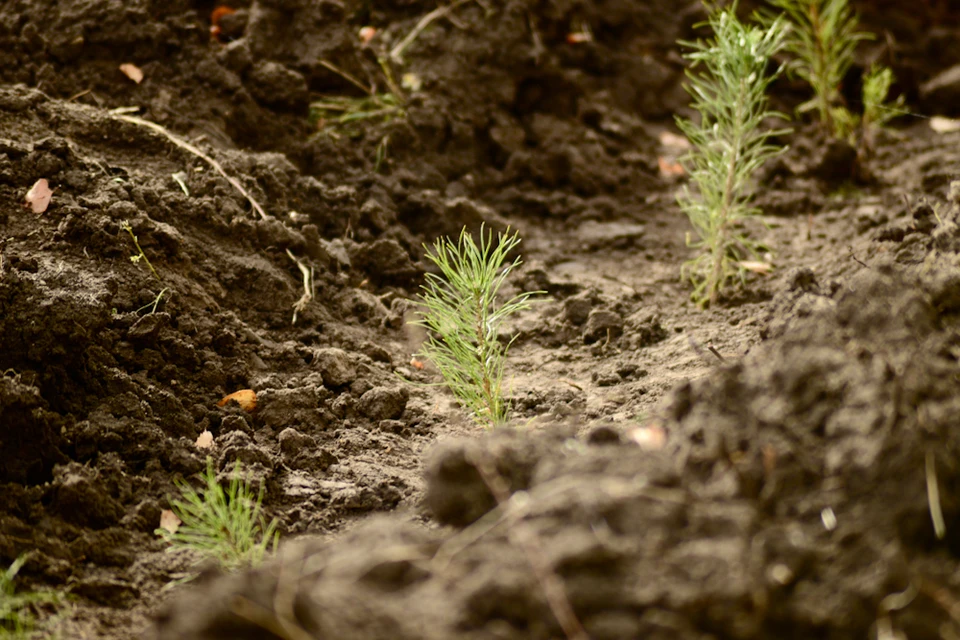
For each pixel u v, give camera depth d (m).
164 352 3.20
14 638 2.95
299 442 3.16
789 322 3.11
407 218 3.56
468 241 3.22
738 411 2.94
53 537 3.02
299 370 3.26
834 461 2.90
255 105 3.57
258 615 2.84
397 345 3.36
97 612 2.98
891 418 2.90
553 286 3.48
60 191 3.28
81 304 3.15
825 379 2.93
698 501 2.89
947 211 3.22
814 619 2.85
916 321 2.98
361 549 2.88
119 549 3.03
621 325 3.38
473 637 2.83
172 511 3.07
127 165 3.38
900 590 2.86
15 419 3.06
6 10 3.52
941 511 2.89
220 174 3.40
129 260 3.24
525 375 3.31
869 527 2.88
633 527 2.87
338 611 2.84
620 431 3.04
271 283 3.33
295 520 3.09
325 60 3.66
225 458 3.12
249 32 3.64
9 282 3.13
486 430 3.21
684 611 2.84
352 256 3.46
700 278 3.50
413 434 3.22
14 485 3.04
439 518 2.93
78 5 3.53
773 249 3.55
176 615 2.84
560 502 2.88
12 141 3.30
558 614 2.84
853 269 3.33
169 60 3.55
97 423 3.11
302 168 3.58
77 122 3.38
